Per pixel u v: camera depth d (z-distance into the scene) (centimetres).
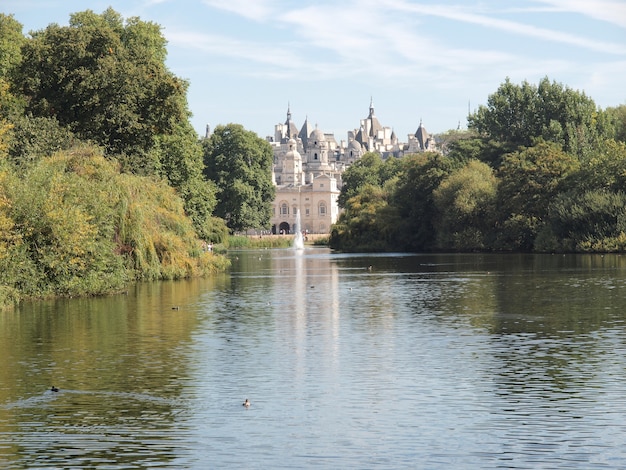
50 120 6662
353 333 3856
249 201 18850
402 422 2384
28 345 3538
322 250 15438
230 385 2811
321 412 2483
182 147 8894
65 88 7244
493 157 14412
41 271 5038
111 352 3381
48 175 5116
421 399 2619
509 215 12019
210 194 9794
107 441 2233
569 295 5331
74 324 4125
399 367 3075
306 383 2833
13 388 2777
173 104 7681
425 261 9981
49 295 5166
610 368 3019
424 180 13750
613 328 3903
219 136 18850
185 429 2328
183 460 2097
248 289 6053
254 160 19125
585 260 9119
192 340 3669
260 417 2436
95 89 7262
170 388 2772
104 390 2747
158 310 4684
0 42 8050
